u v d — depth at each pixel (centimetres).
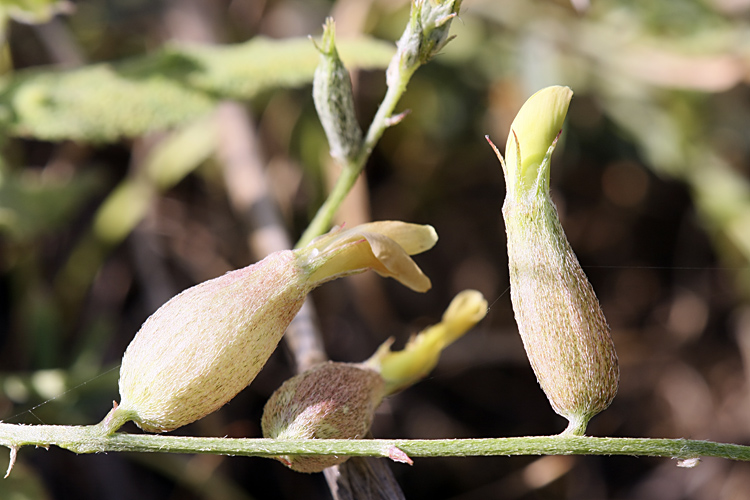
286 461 12
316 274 12
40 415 15
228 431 17
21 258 17
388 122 13
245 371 11
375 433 18
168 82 15
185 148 18
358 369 12
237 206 17
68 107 14
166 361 11
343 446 11
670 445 11
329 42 12
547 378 11
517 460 18
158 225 18
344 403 12
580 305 11
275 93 18
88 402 15
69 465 16
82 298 17
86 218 18
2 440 11
